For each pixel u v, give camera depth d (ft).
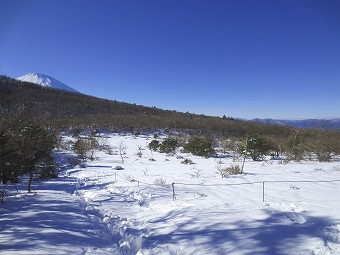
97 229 21.01
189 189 36.52
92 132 147.02
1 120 32.78
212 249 16.02
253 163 70.64
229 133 180.65
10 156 33.14
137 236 18.99
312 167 57.72
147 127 186.29
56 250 15.71
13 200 30.55
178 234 18.65
